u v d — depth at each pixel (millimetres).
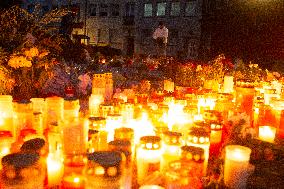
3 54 6105
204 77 10805
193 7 38844
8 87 5883
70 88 6500
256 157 3719
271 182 3127
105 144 2932
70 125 2277
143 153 2607
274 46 27859
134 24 45656
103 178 1651
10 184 1608
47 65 6734
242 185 2723
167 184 1989
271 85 7891
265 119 4746
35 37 7266
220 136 3477
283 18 27484
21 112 2969
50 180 2506
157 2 42219
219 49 31859
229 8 31141
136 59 16016
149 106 3920
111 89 5879
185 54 39500
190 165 2189
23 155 1755
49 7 54125
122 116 3701
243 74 12523
